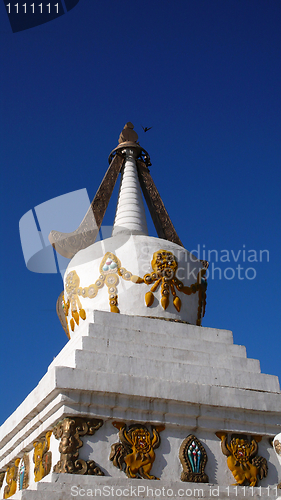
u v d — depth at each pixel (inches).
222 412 551.5
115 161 832.3
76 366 530.9
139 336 596.1
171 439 530.9
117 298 647.8
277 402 577.0
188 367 576.4
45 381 525.3
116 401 513.0
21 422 576.4
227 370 594.2
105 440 503.2
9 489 627.5
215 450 542.3
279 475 556.7
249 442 558.3
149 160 865.5
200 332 640.4
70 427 492.1
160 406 528.7
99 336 578.2
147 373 553.9
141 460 506.3
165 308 653.9
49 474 470.3
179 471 518.0
